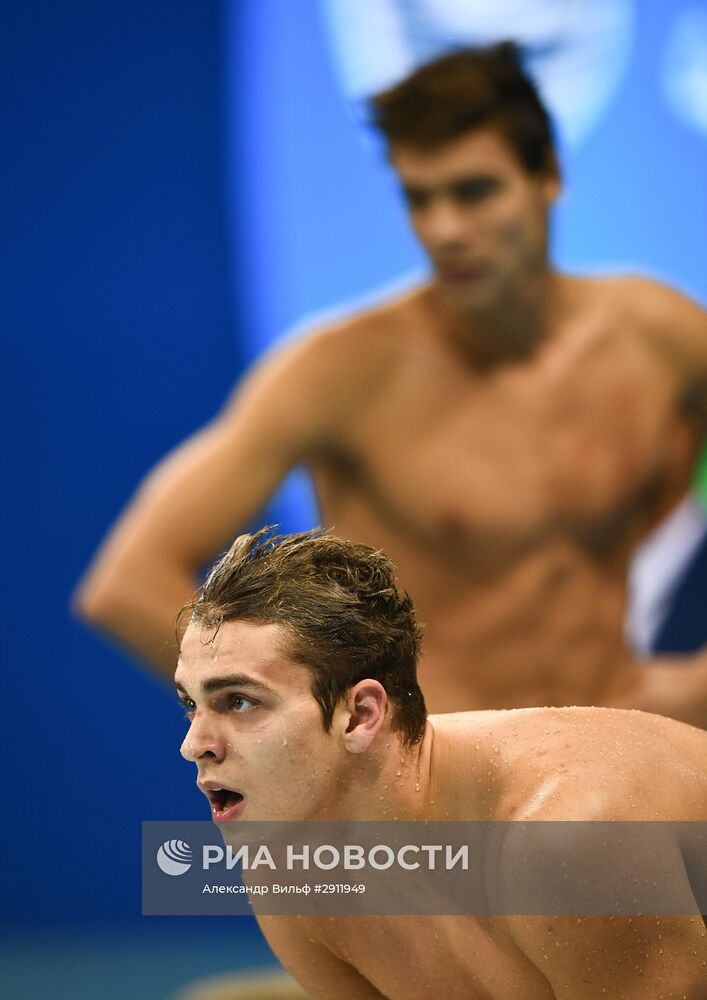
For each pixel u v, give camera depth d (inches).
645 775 206.2
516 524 355.9
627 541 371.2
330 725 198.1
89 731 612.1
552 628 355.9
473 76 345.4
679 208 570.9
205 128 604.4
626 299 375.9
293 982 331.9
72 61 602.2
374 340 362.6
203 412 605.6
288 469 358.3
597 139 569.9
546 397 363.3
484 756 211.9
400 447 359.6
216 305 605.3
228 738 196.4
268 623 195.3
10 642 607.5
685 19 567.5
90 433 605.6
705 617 519.5
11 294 601.0
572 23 567.5
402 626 205.3
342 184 591.8
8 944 611.5
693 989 200.4
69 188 603.2
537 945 199.3
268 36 595.8
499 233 348.5
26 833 612.4
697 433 383.9
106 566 347.9
